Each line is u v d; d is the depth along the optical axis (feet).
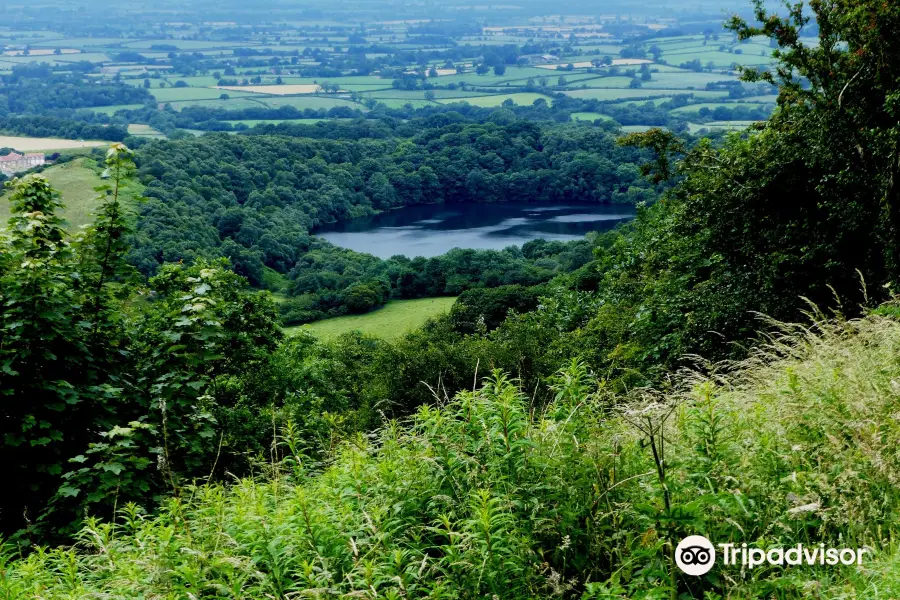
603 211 423.64
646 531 13.43
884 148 40.24
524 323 80.23
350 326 227.81
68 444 26.09
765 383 20.81
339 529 14.39
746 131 58.08
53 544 23.02
